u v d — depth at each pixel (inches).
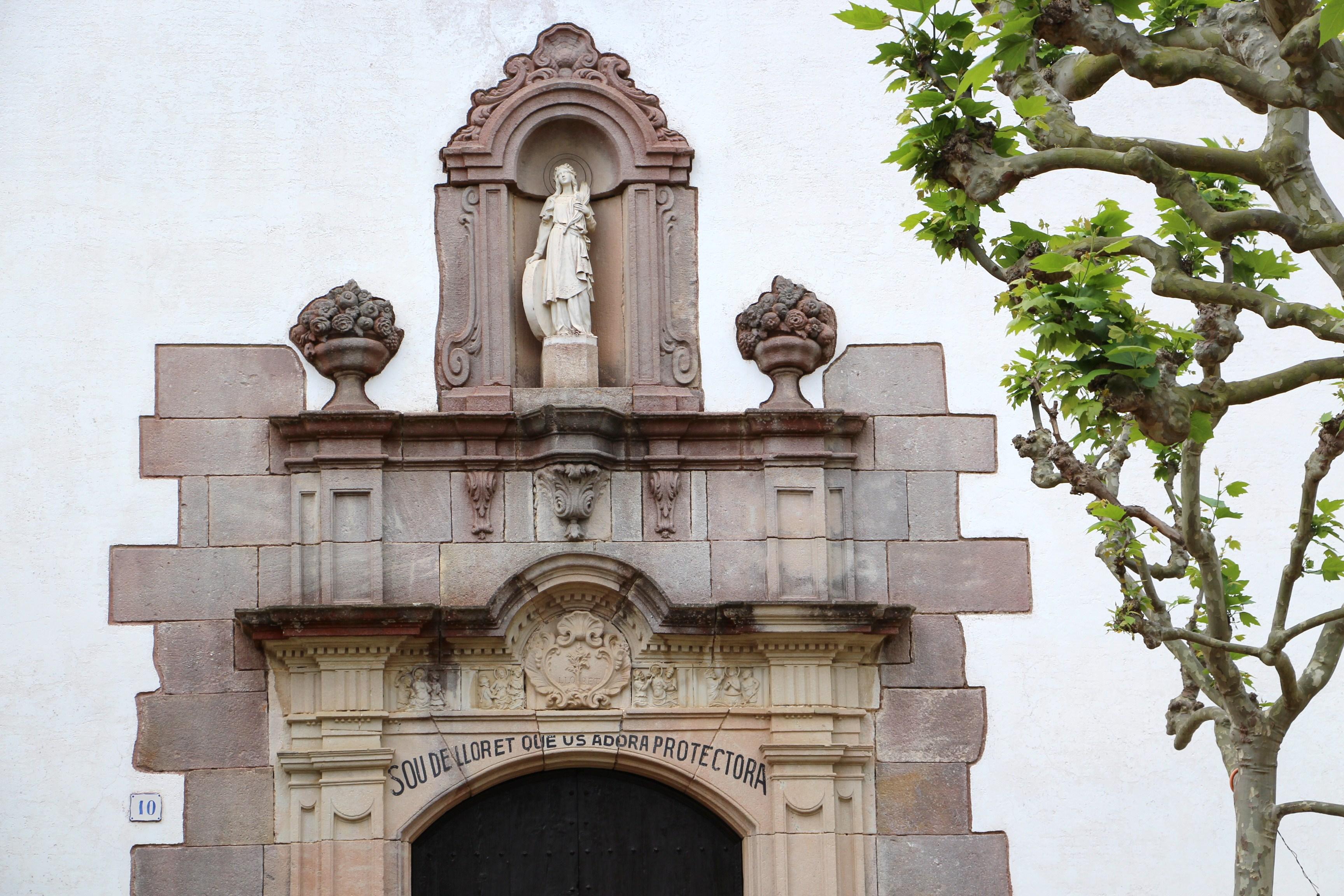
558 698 477.4
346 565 479.5
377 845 464.1
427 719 473.7
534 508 488.4
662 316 504.1
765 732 481.7
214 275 497.7
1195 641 309.6
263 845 465.4
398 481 487.8
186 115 506.6
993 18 303.4
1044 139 318.3
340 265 501.4
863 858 476.7
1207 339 298.5
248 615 466.9
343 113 510.6
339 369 490.3
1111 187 522.6
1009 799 482.6
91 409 486.0
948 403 505.4
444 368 497.4
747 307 507.8
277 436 489.1
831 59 524.7
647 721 479.5
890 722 485.1
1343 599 498.9
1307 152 305.3
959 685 487.8
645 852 484.1
